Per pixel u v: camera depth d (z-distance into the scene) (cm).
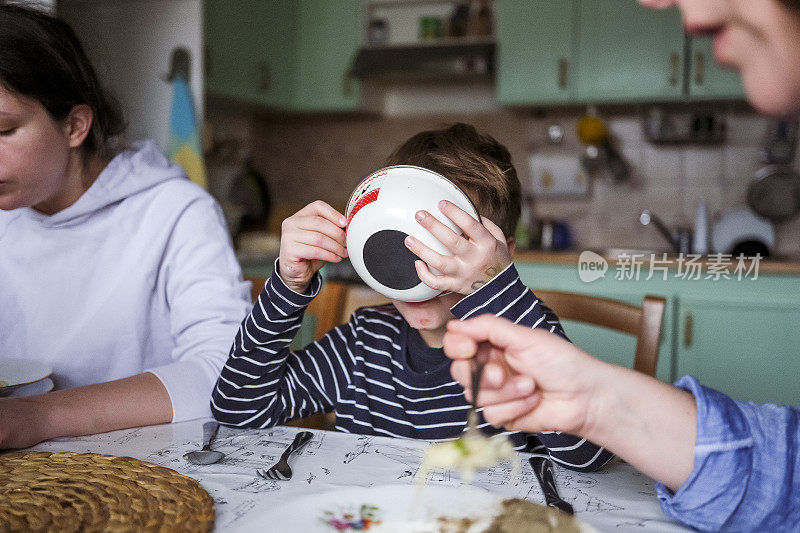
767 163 293
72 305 107
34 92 87
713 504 51
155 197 109
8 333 108
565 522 49
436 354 89
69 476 58
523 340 51
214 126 320
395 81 344
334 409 96
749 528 51
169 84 216
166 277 109
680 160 305
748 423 52
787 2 27
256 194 299
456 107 337
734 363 233
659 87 284
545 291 131
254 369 82
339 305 121
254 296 138
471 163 83
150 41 217
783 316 228
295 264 76
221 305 103
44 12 96
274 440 76
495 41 311
